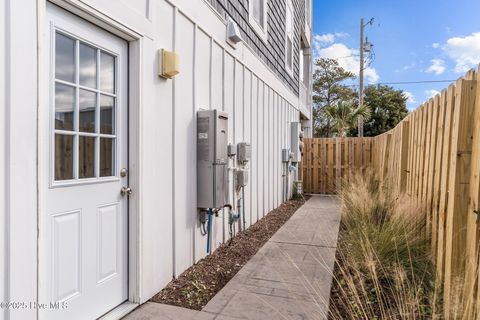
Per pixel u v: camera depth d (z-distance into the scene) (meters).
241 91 4.64
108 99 2.21
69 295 1.87
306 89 11.19
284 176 7.52
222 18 3.92
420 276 2.49
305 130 11.67
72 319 1.89
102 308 2.12
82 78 1.98
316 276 2.96
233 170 4.25
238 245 3.95
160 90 2.63
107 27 2.11
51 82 1.75
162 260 2.66
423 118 3.18
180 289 2.66
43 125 1.66
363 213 3.87
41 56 1.62
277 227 5.01
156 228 2.57
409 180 3.77
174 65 2.59
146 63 2.43
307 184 8.98
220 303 2.42
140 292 2.36
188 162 3.11
